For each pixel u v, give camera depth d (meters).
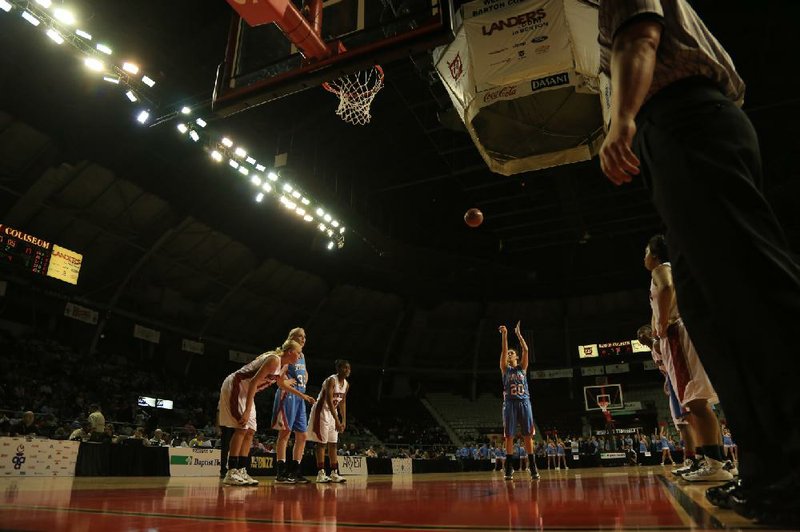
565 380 34.69
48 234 18.69
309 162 22.75
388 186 26.62
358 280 29.62
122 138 17.61
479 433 30.77
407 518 1.66
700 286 1.29
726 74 1.48
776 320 1.15
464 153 23.36
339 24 6.05
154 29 16.02
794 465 1.10
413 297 31.84
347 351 31.45
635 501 2.08
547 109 9.17
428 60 13.59
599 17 1.64
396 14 5.83
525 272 33.09
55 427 13.73
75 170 17.61
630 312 32.81
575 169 22.91
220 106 6.43
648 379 33.31
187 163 19.53
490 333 33.97
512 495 2.81
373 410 30.42
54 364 18.14
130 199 19.34
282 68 6.24
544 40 7.43
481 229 30.91
